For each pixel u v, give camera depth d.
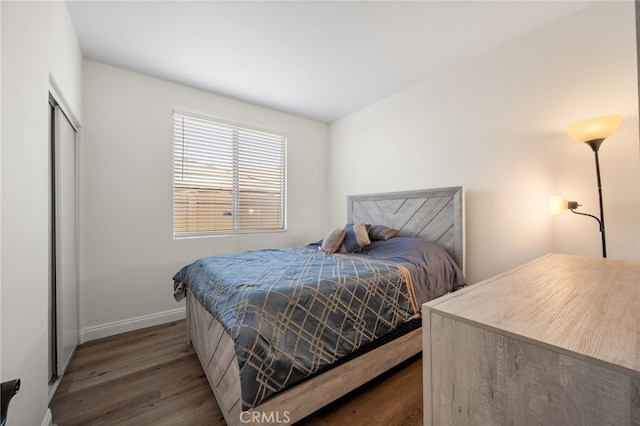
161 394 1.60
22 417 1.01
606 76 1.72
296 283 1.48
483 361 0.57
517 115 2.13
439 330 0.65
